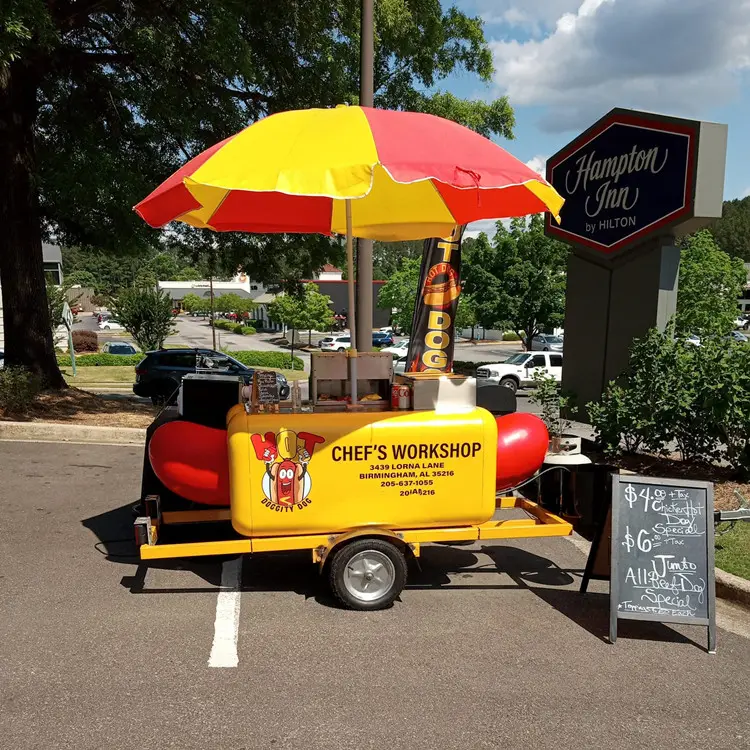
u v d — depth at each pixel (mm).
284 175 3838
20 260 12742
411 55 14672
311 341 60375
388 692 3609
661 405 7648
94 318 74125
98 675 3719
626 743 3217
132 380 27000
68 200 11297
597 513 5906
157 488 5500
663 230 8062
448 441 4652
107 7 11297
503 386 6090
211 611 4570
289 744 3152
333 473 4559
